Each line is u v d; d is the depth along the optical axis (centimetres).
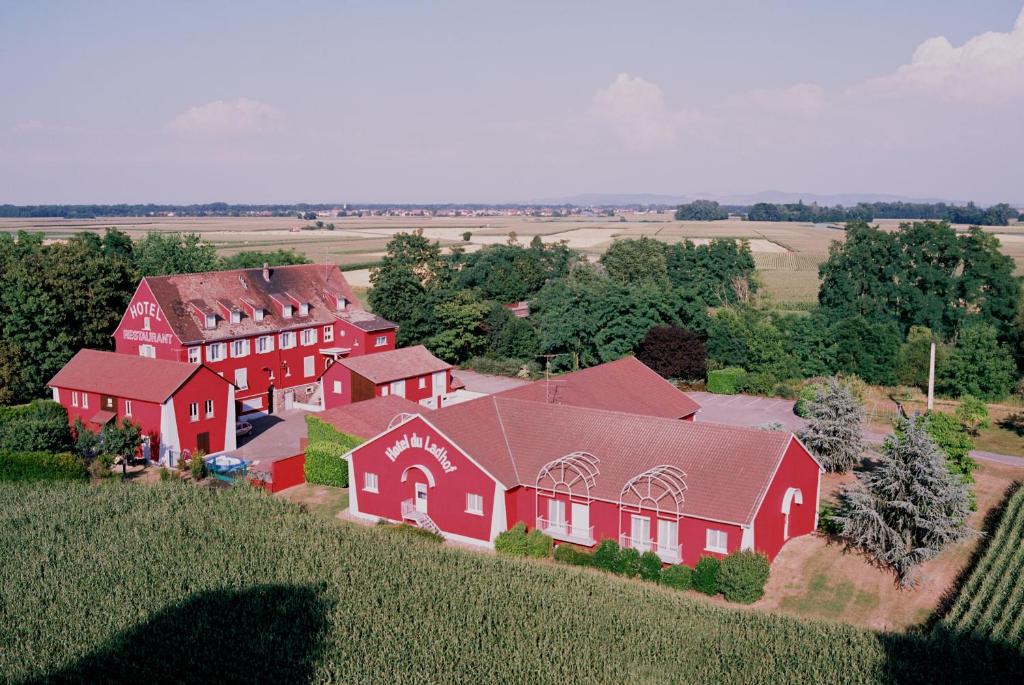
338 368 7125
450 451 4619
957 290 9444
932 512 4019
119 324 7400
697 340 8350
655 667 3191
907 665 3130
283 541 4391
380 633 3466
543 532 4469
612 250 12850
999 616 3478
